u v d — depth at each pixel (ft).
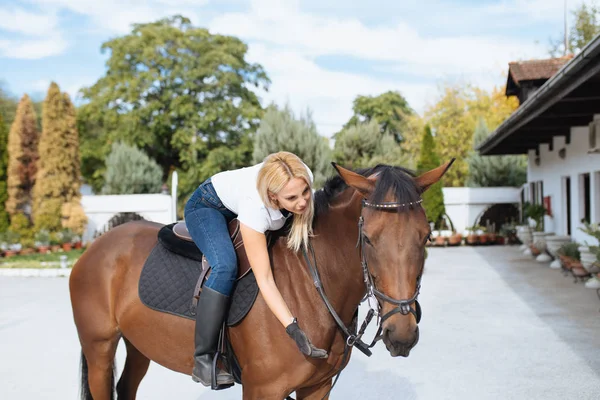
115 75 94.43
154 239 10.03
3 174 58.44
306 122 54.13
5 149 58.95
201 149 93.76
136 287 9.38
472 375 15.37
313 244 8.29
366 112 133.28
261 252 7.79
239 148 93.86
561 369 15.64
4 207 58.44
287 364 7.80
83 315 10.09
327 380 8.53
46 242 56.49
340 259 8.07
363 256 7.41
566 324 21.38
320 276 8.11
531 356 17.10
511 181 71.15
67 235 57.67
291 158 7.72
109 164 74.49
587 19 60.95
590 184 35.27
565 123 36.40
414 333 6.82
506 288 30.76
